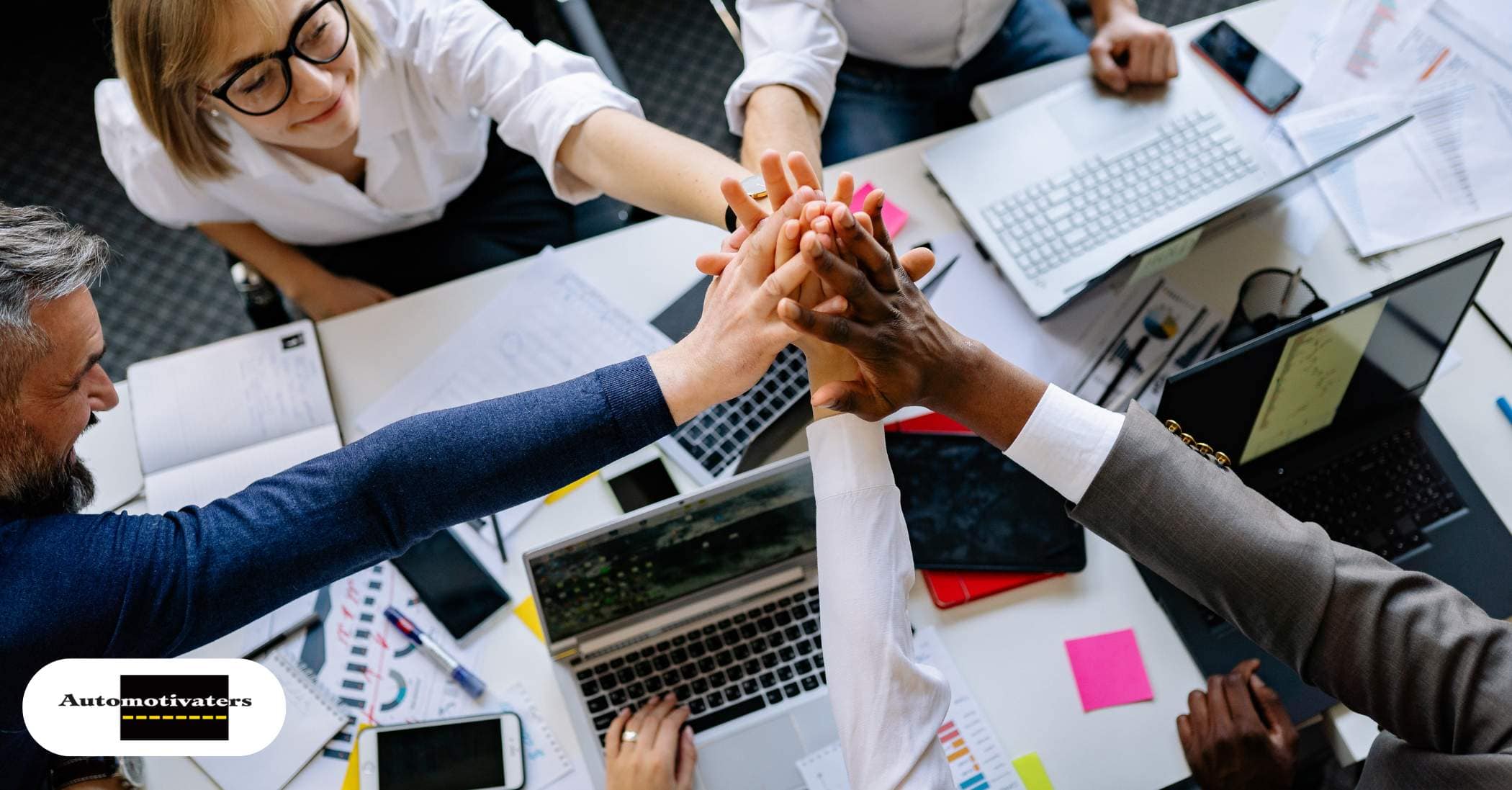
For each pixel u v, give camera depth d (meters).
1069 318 1.31
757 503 1.07
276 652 1.17
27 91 2.28
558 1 1.46
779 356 1.28
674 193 1.19
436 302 1.36
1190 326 1.30
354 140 1.40
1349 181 1.36
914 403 0.90
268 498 0.87
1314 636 0.83
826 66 1.36
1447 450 1.21
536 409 0.91
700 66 2.31
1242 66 1.43
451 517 0.90
